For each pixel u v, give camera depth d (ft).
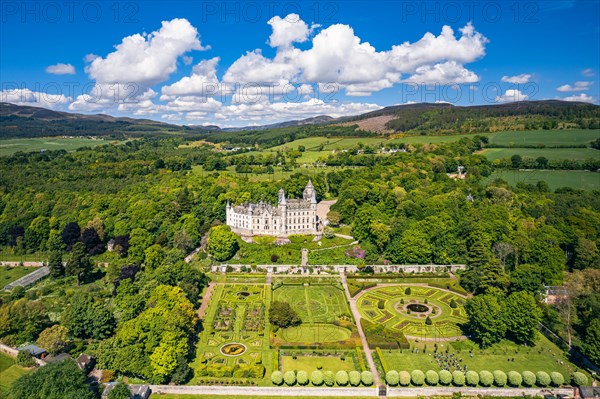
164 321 536.83
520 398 494.18
